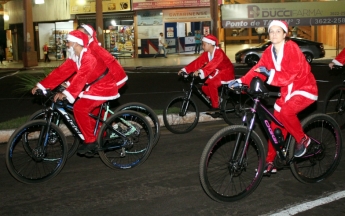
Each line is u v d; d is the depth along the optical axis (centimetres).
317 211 475
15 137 559
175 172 611
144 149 665
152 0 2877
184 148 724
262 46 2180
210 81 825
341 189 535
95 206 504
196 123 833
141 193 539
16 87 1545
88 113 588
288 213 471
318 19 2306
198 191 541
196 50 2947
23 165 648
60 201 521
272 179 571
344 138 749
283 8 2280
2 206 509
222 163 601
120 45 2992
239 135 488
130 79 1681
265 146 711
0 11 3556
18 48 3294
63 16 3064
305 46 2144
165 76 1750
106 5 2955
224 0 3027
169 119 826
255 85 481
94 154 631
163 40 2853
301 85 497
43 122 575
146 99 1213
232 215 471
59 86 643
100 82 590
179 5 2858
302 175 545
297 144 518
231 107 847
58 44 3147
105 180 586
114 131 615
